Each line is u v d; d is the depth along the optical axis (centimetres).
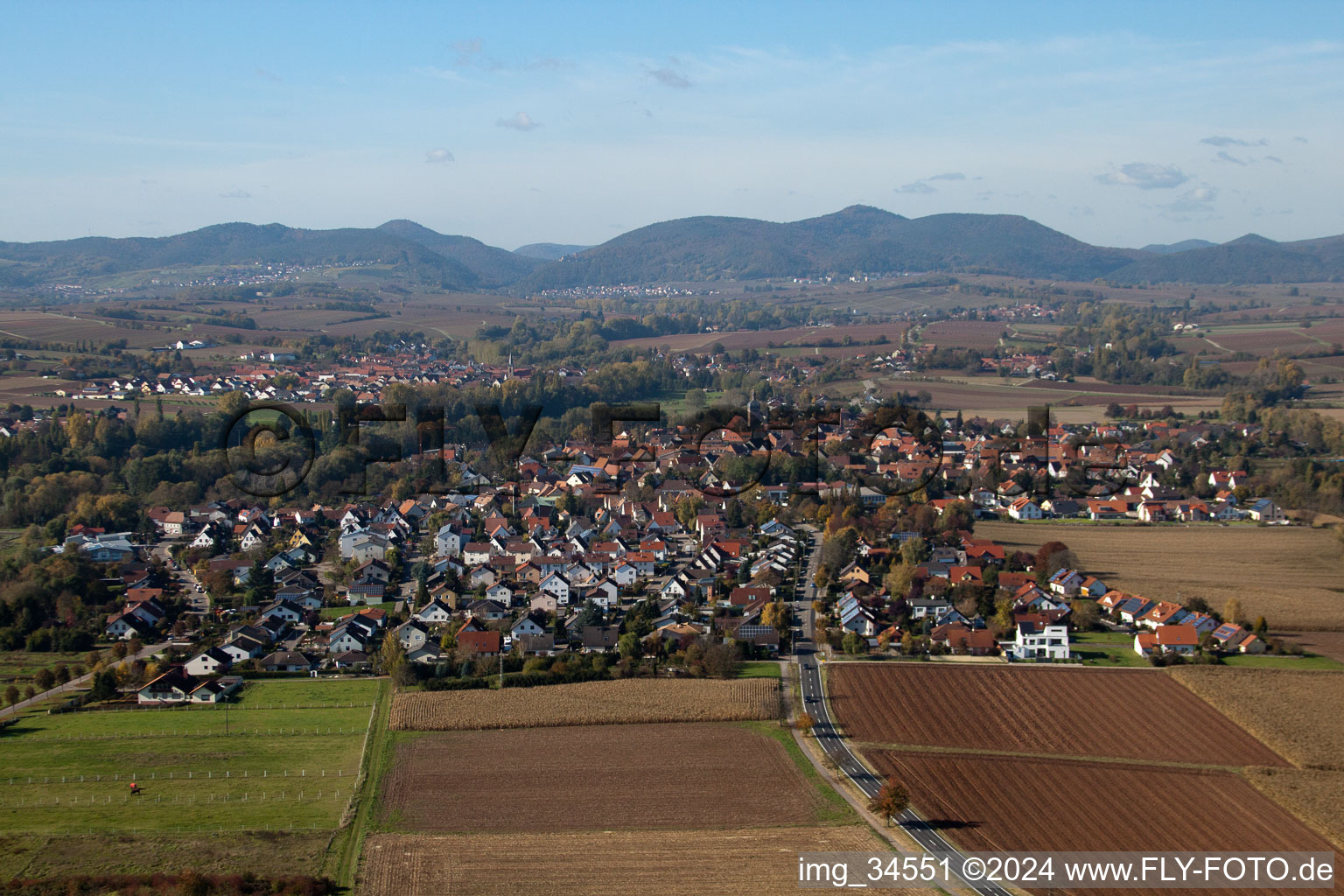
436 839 10662
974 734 13262
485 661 15550
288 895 9475
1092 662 15750
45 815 11112
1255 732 13150
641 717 13762
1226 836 10719
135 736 13338
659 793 11706
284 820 11075
